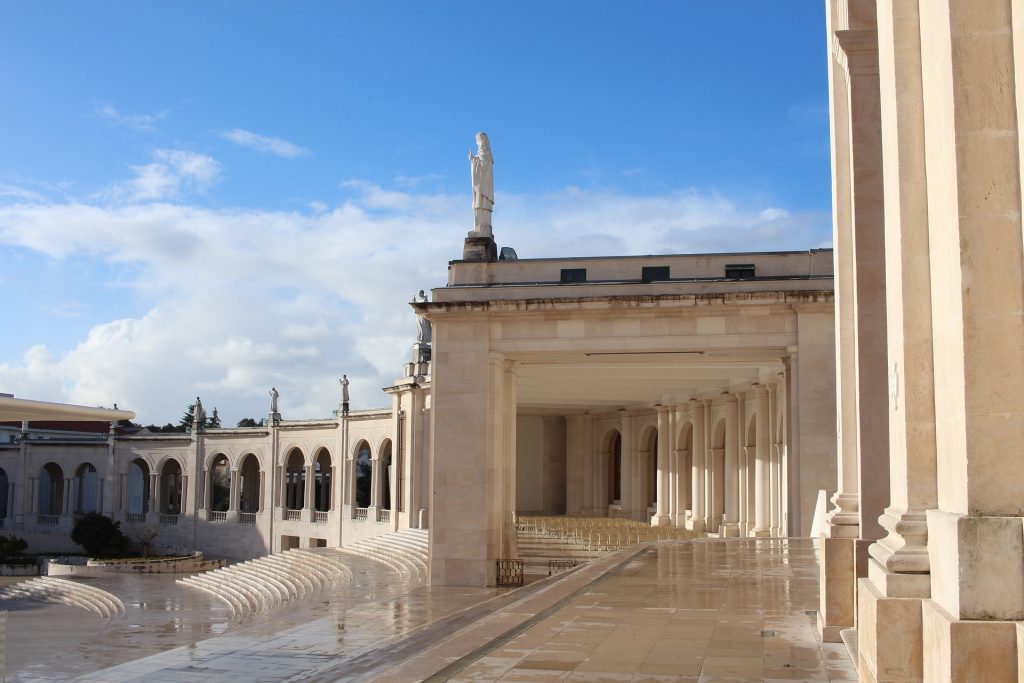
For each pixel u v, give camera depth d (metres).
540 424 63.62
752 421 42.47
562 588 19.56
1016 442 7.16
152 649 33.56
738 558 26.22
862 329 12.31
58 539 76.44
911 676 8.05
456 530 32.97
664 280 32.88
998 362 7.21
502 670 11.23
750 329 31.78
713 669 11.20
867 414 12.25
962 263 7.31
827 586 13.05
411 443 51.91
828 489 30.78
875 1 12.50
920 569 8.18
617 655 12.15
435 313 33.31
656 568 23.58
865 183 12.41
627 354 33.56
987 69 7.36
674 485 51.00
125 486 77.25
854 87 12.46
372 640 21.02
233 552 70.25
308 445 66.19
